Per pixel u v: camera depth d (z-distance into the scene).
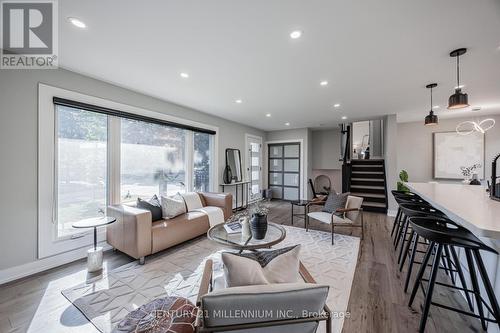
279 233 2.46
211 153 5.12
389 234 3.71
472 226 1.11
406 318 1.71
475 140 5.35
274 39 2.01
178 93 3.52
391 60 2.39
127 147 3.38
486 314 1.60
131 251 2.60
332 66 2.55
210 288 1.38
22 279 2.26
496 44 2.05
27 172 2.36
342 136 6.64
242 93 3.52
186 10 1.63
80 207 2.82
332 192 4.30
